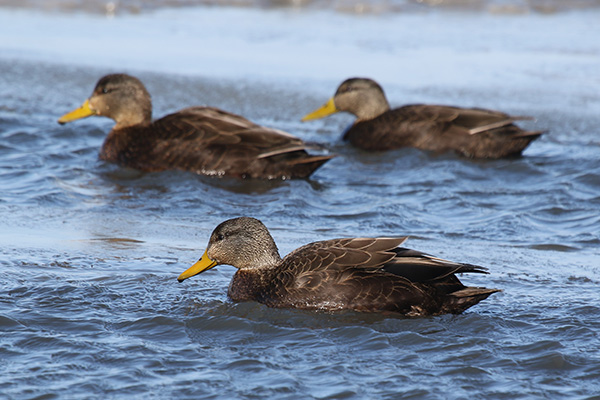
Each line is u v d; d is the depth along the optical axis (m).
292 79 22.36
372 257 10.05
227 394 8.17
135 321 9.75
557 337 9.50
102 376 8.45
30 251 11.86
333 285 10.02
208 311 10.12
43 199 14.44
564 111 20.34
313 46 25.52
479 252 12.51
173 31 26.72
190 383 8.36
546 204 14.91
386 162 17.45
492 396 8.24
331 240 10.57
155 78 21.80
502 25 28.70
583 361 8.95
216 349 9.14
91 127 18.72
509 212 14.47
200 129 16.39
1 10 28.05
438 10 30.31
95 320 9.72
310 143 16.28
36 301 10.15
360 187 15.86
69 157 16.91
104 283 10.84
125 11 29.06
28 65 22.45
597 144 18.39
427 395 8.23
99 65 22.73
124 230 13.11
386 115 18.42
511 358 9.01
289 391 8.26
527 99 21.11
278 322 9.83
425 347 9.23
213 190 15.45
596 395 8.25
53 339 9.20
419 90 21.48
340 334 9.52
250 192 15.44
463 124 17.81
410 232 13.46
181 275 10.59
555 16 30.06
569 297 10.72
